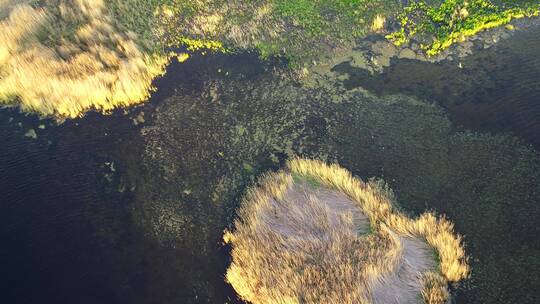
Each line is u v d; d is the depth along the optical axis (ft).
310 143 45.93
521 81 49.47
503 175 41.24
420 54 54.13
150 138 47.62
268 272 34.47
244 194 41.93
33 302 35.45
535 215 38.14
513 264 35.22
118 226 40.47
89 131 48.39
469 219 38.47
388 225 37.32
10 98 50.96
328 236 36.24
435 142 44.73
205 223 40.34
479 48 53.98
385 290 32.58
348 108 48.88
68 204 42.14
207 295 35.60
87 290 36.24
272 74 53.57
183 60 56.13
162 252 38.55
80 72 51.34
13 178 44.16
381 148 44.86
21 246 39.11
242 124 48.34
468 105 47.73
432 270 34.30
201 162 45.16
